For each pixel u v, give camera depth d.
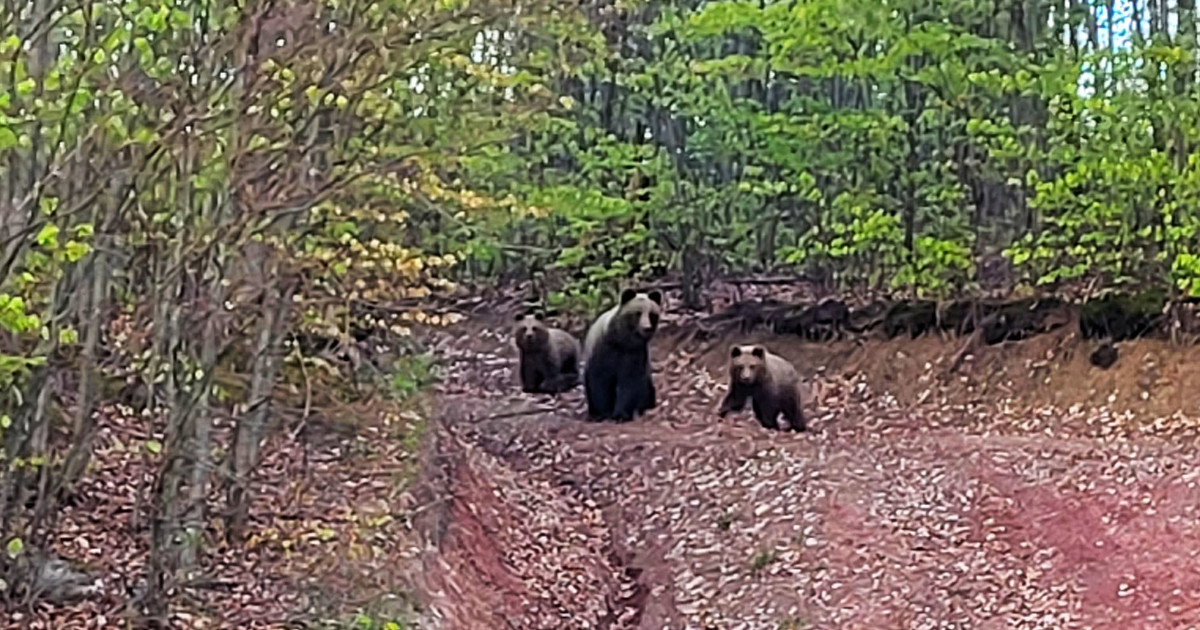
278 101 6.96
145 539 9.19
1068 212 21.72
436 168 11.09
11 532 6.98
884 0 21.67
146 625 7.95
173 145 6.57
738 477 16.31
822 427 20.84
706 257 27.77
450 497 13.72
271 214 7.86
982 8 22.75
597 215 23.73
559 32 12.54
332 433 12.14
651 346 26.94
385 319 11.79
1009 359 22.45
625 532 15.59
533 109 12.09
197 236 7.08
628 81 24.88
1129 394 20.56
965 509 14.59
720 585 13.23
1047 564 12.72
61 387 8.12
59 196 5.98
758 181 24.69
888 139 23.44
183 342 7.84
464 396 23.47
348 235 9.13
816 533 13.93
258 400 9.31
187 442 8.23
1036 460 16.44
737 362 19.92
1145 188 20.89
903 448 17.61
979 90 22.44
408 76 8.84
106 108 5.88
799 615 12.14
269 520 9.99
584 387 22.69
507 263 28.91
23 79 5.39
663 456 17.78
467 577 12.20
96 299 7.27
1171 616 11.13
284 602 9.15
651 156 25.75
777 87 27.38
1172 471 15.45
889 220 22.25
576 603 13.34
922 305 24.02
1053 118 21.34
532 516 15.89
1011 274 23.94
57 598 8.23
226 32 6.61
